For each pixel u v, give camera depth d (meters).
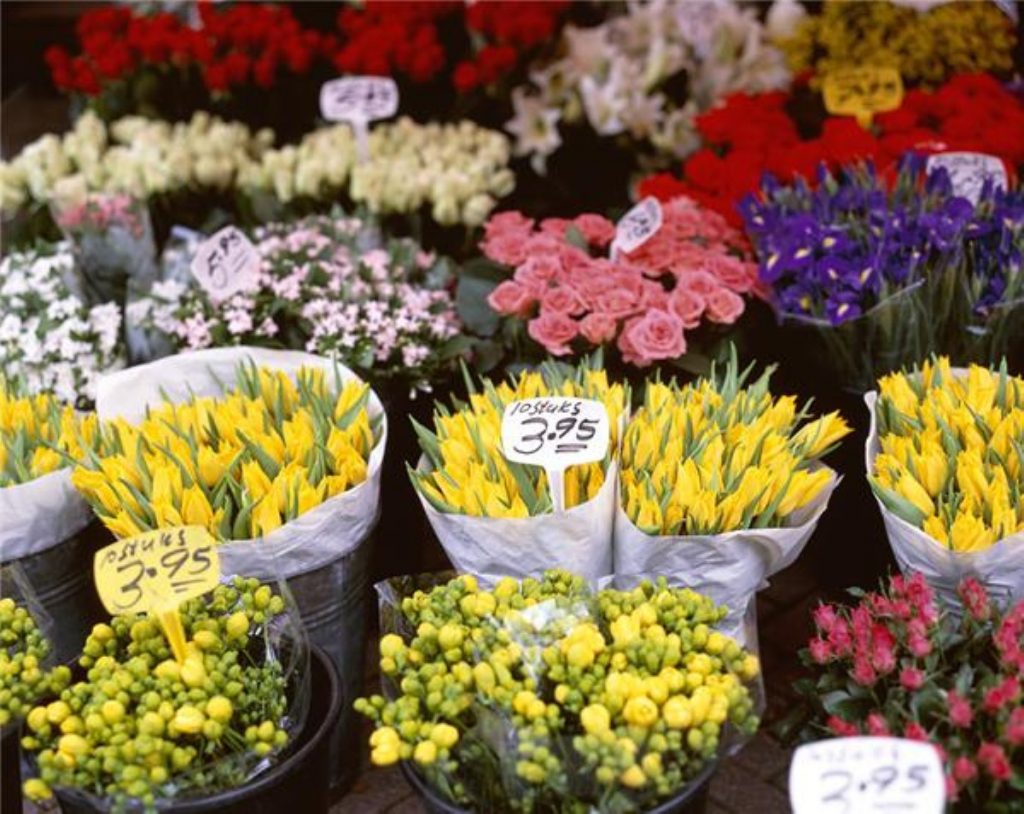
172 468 2.06
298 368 2.48
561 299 2.69
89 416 2.36
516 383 2.34
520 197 3.76
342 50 3.82
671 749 1.61
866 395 2.35
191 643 1.81
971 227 2.63
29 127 4.88
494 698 1.66
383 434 2.26
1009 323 2.62
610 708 1.63
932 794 1.47
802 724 1.92
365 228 3.17
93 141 3.62
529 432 1.97
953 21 3.62
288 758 1.80
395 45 3.67
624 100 3.58
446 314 2.87
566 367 2.49
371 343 2.70
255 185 3.42
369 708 1.70
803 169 3.14
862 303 2.61
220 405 2.30
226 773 1.72
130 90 3.84
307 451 2.17
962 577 1.99
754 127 3.37
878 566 2.60
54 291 2.97
